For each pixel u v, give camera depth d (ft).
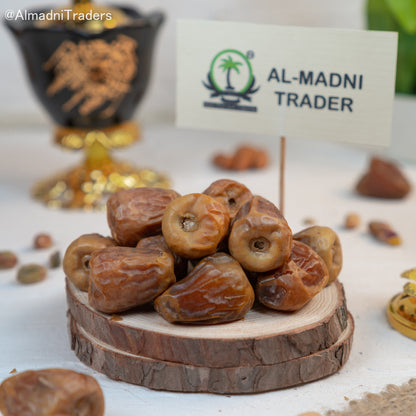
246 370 1.56
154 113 3.25
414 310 1.75
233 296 1.57
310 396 1.58
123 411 1.55
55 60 2.22
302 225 2.20
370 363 1.66
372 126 1.72
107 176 2.41
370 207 2.32
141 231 1.65
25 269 1.95
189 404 1.56
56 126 2.40
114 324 1.59
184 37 1.80
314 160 2.74
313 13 3.05
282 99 1.77
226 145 2.93
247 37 1.76
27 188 2.48
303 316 1.61
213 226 1.58
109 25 2.23
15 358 1.69
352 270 1.98
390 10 2.54
